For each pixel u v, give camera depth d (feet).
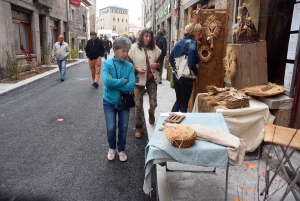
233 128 10.55
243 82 12.43
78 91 26.37
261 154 10.94
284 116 10.92
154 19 72.23
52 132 14.74
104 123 16.49
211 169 10.16
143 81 13.15
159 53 13.58
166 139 7.39
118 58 10.34
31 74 36.32
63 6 61.57
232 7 16.72
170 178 9.55
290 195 8.43
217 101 11.56
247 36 12.41
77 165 10.94
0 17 31.07
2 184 9.43
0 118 17.17
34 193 8.93
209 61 15.72
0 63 31.09
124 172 10.43
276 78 13.03
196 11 15.64
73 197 8.75
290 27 12.00
